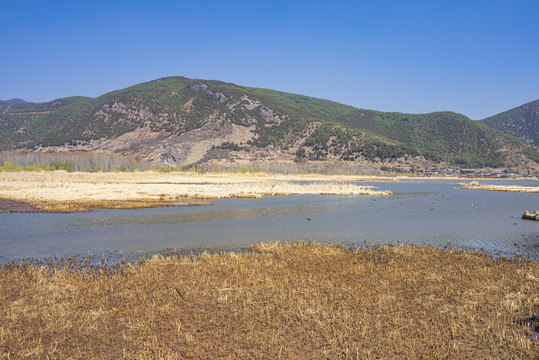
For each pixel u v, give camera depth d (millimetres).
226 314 15414
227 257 24141
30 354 12141
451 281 19547
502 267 22234
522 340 12789
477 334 13523
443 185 126062
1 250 26609
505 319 14727
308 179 152000
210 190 73000
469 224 38906
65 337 13461
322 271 21203
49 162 180500
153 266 21953
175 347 12789
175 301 16750
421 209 51406
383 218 42625
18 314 15250
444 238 31766
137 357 12031
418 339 13242
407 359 11992
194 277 19938
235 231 33969
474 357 12141
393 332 13617
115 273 21125
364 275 20562
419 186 117812
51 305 16219
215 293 17672
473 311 15523
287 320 14797
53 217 40406
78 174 136500
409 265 22375
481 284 18922
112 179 113625
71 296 17281
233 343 13086
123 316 15203
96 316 15070
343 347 12719
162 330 14039
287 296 17234
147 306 16172
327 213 46312
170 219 40062
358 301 16641
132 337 13461
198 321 14727
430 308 15969
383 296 17156
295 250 26359
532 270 21500
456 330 13789
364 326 14094
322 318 14906
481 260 23844
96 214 42719
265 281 19203
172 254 25812
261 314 15336
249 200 60125
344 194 75000
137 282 19188
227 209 48594
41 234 31922
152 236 31516
